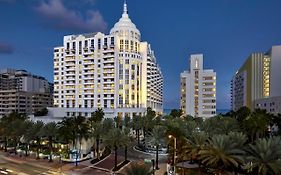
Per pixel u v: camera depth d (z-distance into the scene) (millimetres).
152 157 74062
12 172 62344
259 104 136625
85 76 165375
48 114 162625
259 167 40500
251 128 65375
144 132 95812
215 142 44875
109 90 160000
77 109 161000
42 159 76625
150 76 184375
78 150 77625
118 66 163250
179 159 59531
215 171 49969
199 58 180125
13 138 89062
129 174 38469
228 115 113625
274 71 152000
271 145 41406
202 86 178500
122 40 166750
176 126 60594
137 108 157625
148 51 184000
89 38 166000
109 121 86500
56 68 174750
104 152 79438
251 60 164750
